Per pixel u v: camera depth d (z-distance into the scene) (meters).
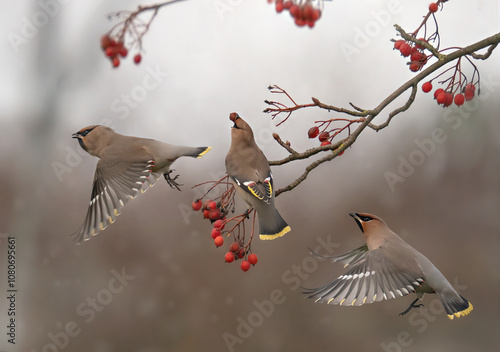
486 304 14.83
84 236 6.13
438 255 15.32
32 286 14.31
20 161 15.32
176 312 13.95
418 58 6.28
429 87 6.06
